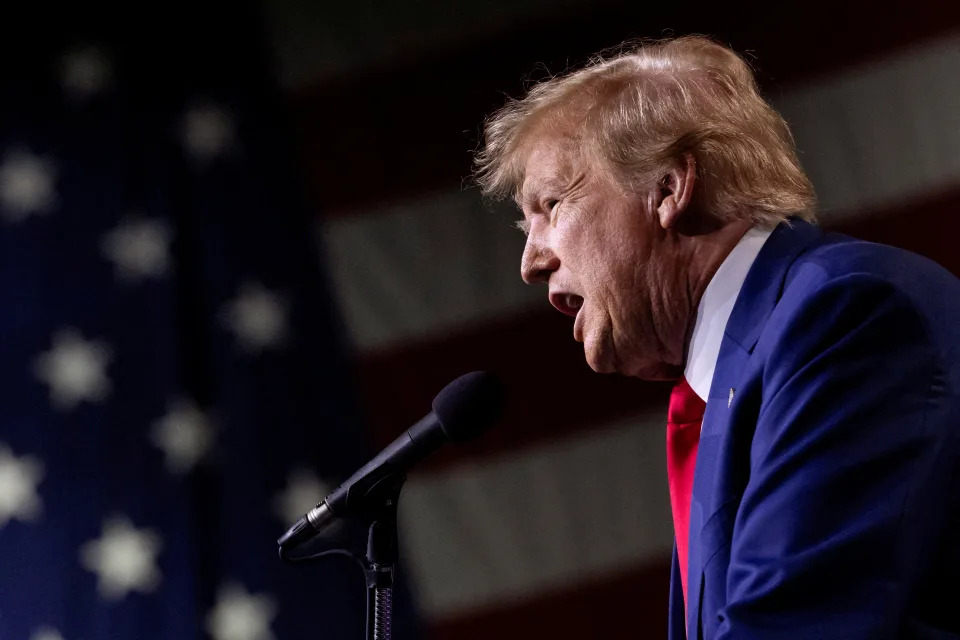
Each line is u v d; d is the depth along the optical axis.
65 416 10.96
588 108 3.93
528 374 10.94
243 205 11.34
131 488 10.84
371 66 11.45
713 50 4.03
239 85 11.59
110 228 11.32
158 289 11.22
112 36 11.75
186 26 11.74
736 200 3.66
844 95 10.75
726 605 2.87
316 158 11.36
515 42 11.21
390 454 3.84
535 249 4.05
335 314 11.10
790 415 2.95
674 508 3.90
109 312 11.18
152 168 11.46
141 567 10.68
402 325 11.05
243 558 10.72
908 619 2.73
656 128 3.73
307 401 10.97
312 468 10.83
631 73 3.95
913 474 2.77
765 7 10.92
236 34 11.70
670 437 3.91
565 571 10.67
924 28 10.73
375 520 3.81
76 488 10.83
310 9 11.62
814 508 2.78
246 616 10.61
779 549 2.79
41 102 11.59
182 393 11.00
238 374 11.01
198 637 10.52
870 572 2.68
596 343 3.92
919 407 2.85
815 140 10.74
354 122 11.37
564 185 3.91
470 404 3.78
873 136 10.68
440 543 10.79
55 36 11.73
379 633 3.73
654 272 3.76
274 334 11.09
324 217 11.26
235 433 10.92
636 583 10.59
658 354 3.91
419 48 11.40
